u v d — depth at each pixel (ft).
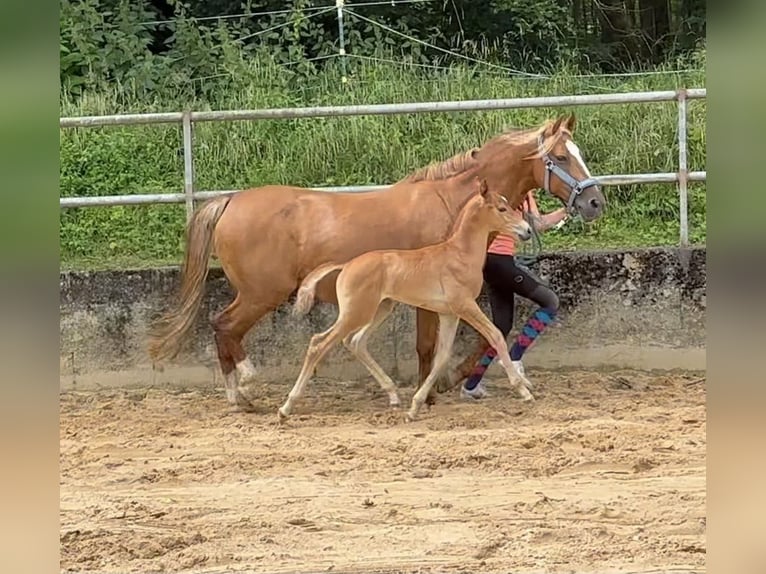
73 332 36.11
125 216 42.45
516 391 34.63
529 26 63.05
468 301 30.68
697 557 19.22
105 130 47.01
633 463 25.38
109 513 22.61
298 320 36.24
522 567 18.98
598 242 41.11
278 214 32.27
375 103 48.44
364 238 32.14
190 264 32.99
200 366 36.32
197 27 59.26
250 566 19.44
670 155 44.75
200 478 25.44
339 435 29.25
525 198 34.30
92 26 54.39
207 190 44.83
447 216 32.42
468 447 27.22
